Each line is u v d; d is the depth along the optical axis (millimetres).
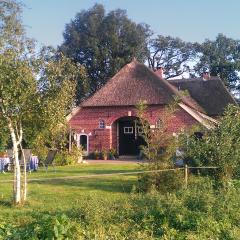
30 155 25094
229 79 73562
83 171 25984
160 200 10883
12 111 13352
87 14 65188
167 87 40250
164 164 16531
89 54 63312
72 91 14070
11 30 13555
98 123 41812
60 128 14922
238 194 12266
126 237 8930
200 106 45406
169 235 9172
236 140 17562
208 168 17141
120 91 41531
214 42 75375
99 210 10031
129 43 63969
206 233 9430
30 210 12609
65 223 8562
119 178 21047
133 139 42031
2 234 8383
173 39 73375
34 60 13375
